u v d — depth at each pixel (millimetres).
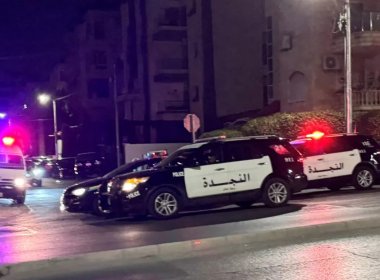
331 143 16047
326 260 7285
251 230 9367
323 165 15766
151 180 12078
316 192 16312
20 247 9008
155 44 48781
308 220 10273
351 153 16062
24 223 12961
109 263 7805
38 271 7484
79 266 7707
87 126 60000
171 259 7879
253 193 12664
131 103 52562
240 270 6984
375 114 24375
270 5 33375
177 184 12164
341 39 26797
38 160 46406
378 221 9719
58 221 13125
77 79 65438
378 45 26188
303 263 7180
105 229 10977
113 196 12484
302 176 13227
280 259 7473
